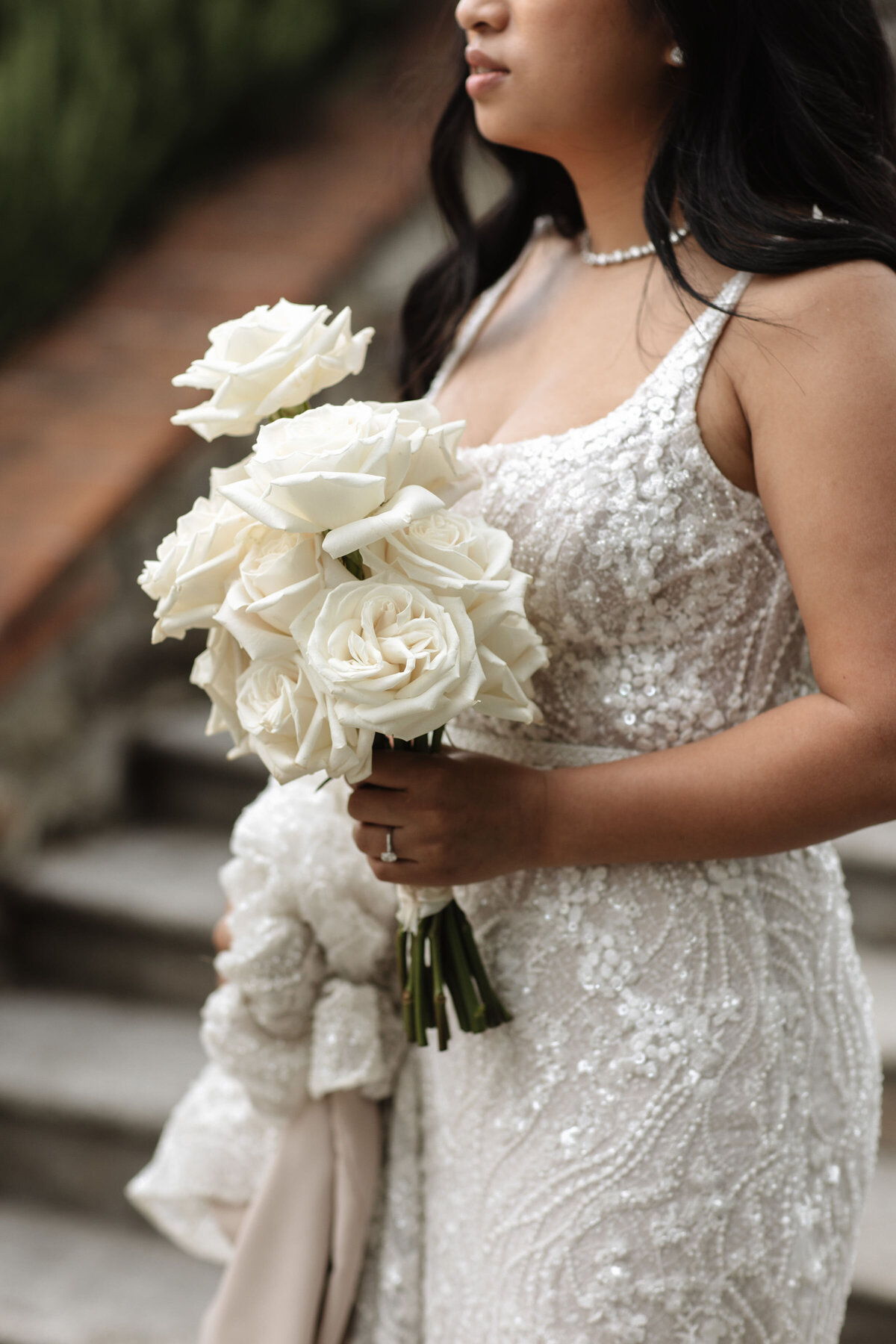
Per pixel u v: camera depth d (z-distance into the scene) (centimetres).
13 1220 254
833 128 112
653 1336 110
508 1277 116
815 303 100
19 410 329
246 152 421
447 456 101
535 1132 115
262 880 133
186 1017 288
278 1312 133
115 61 355
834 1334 124
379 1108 140
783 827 103
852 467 97
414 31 445
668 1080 111
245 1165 145
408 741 108
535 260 142
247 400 108
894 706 97
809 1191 116
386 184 383
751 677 115
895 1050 231
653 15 110
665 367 109
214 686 109
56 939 295
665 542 109
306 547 98
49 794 309
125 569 323
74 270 360
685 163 110
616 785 107
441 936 116
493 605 99
